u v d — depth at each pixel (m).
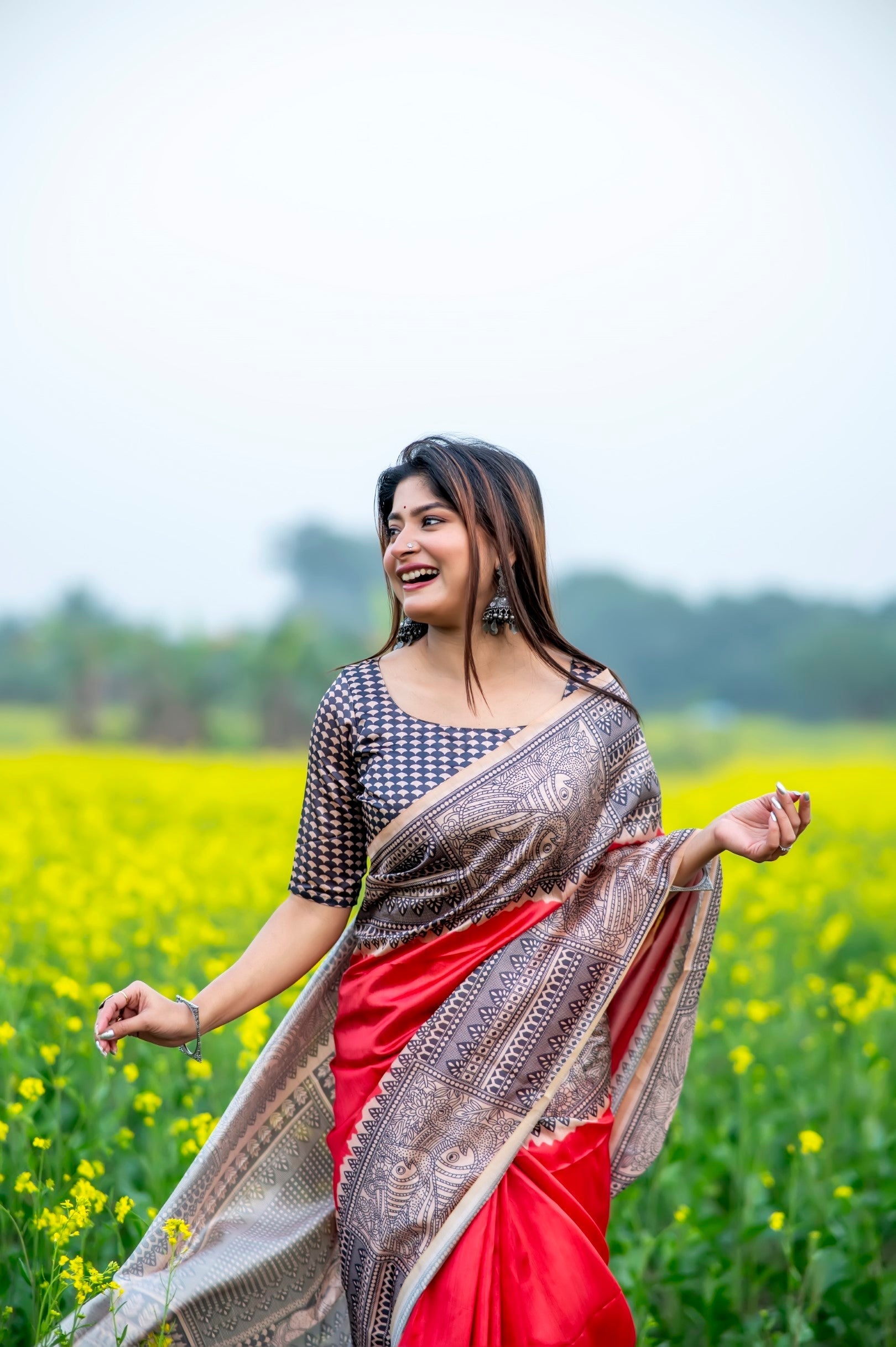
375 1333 2.31
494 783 2.41
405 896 2.47
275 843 7.51
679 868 2.54
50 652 35.12
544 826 2.39
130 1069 3.68
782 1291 3.47
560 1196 2.32
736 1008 4.71
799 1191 3.88
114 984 4.85
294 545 57.31
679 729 32.66
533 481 2.58
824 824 9.87
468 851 2.41
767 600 59.47
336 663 32.66
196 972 5.09
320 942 2.59
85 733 32.66
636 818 2.56
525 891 2.43
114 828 8.32
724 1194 3.99
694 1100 4.22
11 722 32.47
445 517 2.48
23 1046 3.92
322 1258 2.66
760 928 6.12
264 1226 2.63
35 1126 3.44
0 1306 2.97
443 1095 2.34
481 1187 2.29
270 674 31.88
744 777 13.46
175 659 32.84
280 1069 2.63
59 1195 3.16
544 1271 2.24
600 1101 2.47
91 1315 2.50
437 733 2.48
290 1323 2.64
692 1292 3.23
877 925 6.63
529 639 2.51
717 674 58.62
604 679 2.62
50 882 5.22
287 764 16.75
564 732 2.49
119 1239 3.05
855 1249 3.50
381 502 2.63
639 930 2.48
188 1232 2.48
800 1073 4.62
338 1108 2.49
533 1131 2.37
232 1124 2.57
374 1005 2.45
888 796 11.90
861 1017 4.26
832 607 57.91
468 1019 2.36
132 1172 3.71
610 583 60.72
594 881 2.50
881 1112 4.41
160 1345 2.49
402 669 2.59
